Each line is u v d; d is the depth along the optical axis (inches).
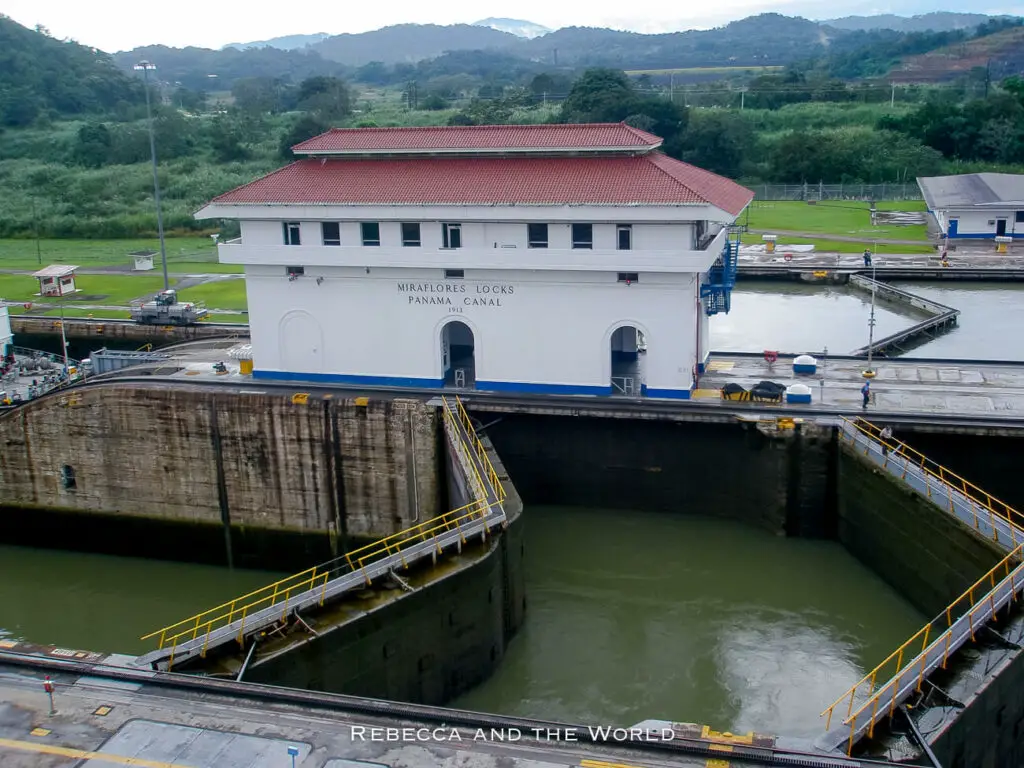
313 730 1047.6
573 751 1011.9
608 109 5989.2
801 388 1884.8
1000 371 2100.1
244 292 3555.6
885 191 5551.2
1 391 2309.3
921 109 6235.2
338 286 2031.3
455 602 1397.6
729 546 1815.9
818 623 1557.6
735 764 983.0
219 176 5974.4
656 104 5989.2
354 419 1924.2
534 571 1745.8
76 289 3688.5
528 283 1932.8
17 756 1010.1
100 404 2015.3
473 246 1946.4
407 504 1952.5
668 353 1913.1
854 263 3858.3
